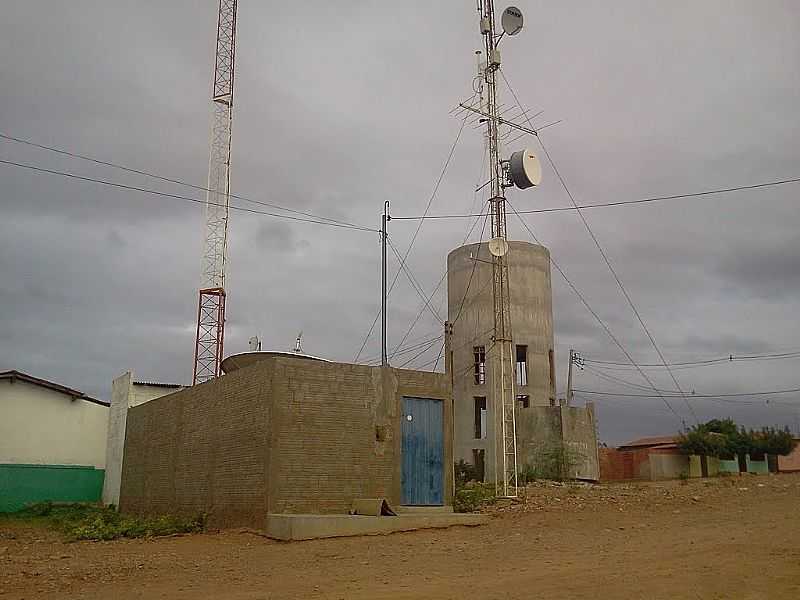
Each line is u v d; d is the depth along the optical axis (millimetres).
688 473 54906
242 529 18953
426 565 12750
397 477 20422
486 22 30578
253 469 19297
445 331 43812
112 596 10352
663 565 11938
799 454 63531
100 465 40188
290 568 12766
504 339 30359
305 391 19344
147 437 29078
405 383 21141
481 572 11797
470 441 43844
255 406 19703
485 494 26859
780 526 16922
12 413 38438
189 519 21578
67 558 14812
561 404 44719
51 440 39156
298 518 16953
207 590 10719
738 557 12477
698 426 57156
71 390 39688
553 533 17578
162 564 13586
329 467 19312
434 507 20875
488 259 45188
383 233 28828
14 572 12648
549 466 41000
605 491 29000
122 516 28000
